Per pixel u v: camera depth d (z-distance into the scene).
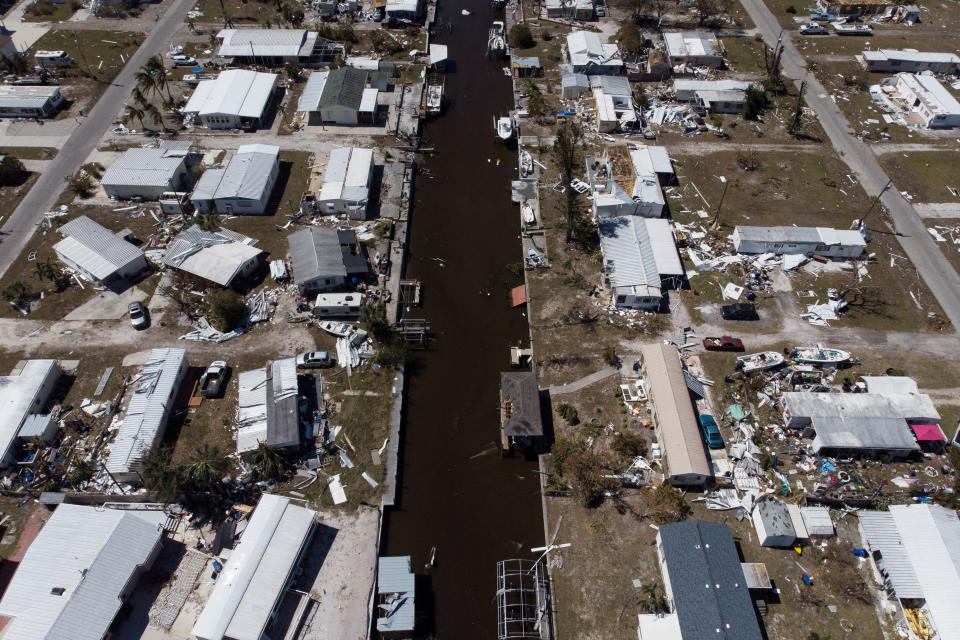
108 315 66.50
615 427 58.84
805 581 48.97
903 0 129.25
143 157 82.00
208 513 51.12
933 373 64.19
